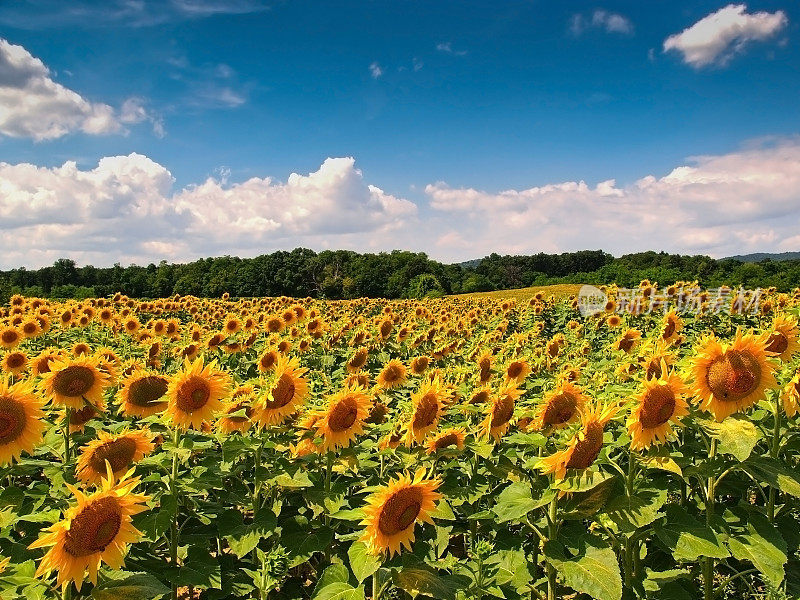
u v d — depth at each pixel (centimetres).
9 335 1247
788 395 443
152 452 529
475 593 385
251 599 449
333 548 494
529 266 12950
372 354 1387
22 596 322
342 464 534
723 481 461
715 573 483
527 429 509
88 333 1645
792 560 466
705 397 415
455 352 1347
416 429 505
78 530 313
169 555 470
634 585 417
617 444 410
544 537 392
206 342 1277
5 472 482
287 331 1512
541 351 1185
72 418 588
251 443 492
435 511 368
